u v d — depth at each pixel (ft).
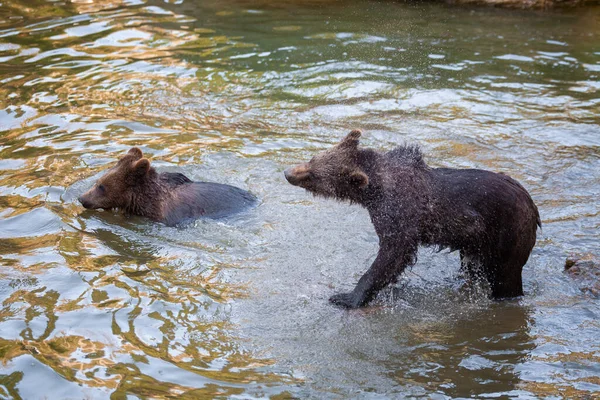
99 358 21.98
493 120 43.91
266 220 32.24
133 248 29.73
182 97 46.85
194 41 57.98
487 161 38.22
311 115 44.21
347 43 57.82
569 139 41.32
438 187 26.73
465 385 21.48
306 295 26.76
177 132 41.50
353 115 44.24
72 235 30.60
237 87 48.62
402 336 24.41
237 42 57.72
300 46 56.85
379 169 27.35
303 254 29.63
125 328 23.70
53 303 25.02
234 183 35.47
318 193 28.30
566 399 20.71
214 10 66.69
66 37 57.98
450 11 69.15
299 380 21.49
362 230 31.71
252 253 29.58
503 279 26.91
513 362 22.84
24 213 32.04
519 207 26.14
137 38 58.34
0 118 42.63
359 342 23.91
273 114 44.34
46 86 47.91
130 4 67.62
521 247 26.37
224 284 27.12
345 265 29.01
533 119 44.16
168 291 26.30
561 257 29.68
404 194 26.61
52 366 21.45
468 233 26.63
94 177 35.65
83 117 43.19
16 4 66.18
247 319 24.90
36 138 40.06
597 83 50.37
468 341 24.18
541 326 25.16
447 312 26.23
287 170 28.43
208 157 38.11
